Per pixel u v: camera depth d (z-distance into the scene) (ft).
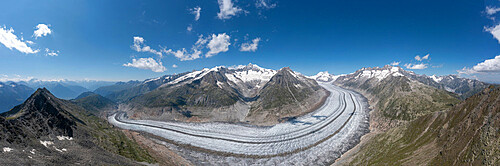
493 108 172.55
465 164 154.40
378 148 271.49
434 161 183.73
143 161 248.32
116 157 221.87
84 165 171.01
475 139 163.02
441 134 217.97
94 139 267.39
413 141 245.65
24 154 156.76
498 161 132.87
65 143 220.64
